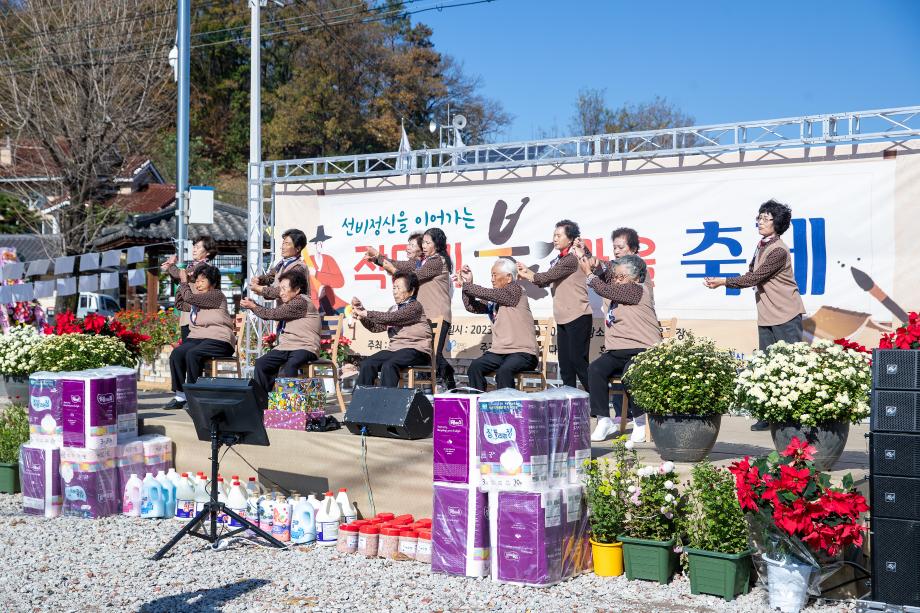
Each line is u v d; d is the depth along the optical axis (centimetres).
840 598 499
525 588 522
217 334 831
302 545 625
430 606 491
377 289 1038
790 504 467
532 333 710
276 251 1084
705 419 559
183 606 493
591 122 4028
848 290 821
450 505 552
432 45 4131
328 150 3691
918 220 795
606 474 554
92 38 2177
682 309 886
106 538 638
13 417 798
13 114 2203
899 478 446
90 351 780
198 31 3931
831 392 516
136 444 717
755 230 854
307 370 792
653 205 898
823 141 809
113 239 1948
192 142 3725
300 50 3897
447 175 1002
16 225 2517
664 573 527
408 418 624
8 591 521
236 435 615
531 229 958
